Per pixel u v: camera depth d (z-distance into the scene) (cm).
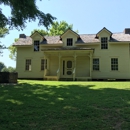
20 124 400
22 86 1131
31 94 802
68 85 1206
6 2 838
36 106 567
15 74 1415
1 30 1933
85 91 887
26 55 2331
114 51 2139
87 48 2028
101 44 2183
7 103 617
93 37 2289
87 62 2164
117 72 2103
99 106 560
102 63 2147
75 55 1988
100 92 851
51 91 895
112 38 2189
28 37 2562
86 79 1975
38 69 2273
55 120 425
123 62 2105
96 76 2133
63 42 2238
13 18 887
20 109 535
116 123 406
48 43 2264
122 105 566
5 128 378
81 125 390
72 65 2202
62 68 2206
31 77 2275
